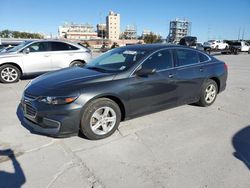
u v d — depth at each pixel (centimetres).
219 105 562
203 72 509
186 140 375
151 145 357
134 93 396
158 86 427
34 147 350
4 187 262
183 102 488
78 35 10919
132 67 402
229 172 291
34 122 364
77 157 323
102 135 373
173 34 9656
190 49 505
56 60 875
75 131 351
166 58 452
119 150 342
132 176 282
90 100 351
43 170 294
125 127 421
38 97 350
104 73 395
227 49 3027
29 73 841
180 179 277
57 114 338
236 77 998
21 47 837
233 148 350
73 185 266
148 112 427
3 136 385
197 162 312
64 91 344
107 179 277
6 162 311
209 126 431
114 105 379
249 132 407
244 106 557
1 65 802
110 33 11762
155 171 292
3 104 560
